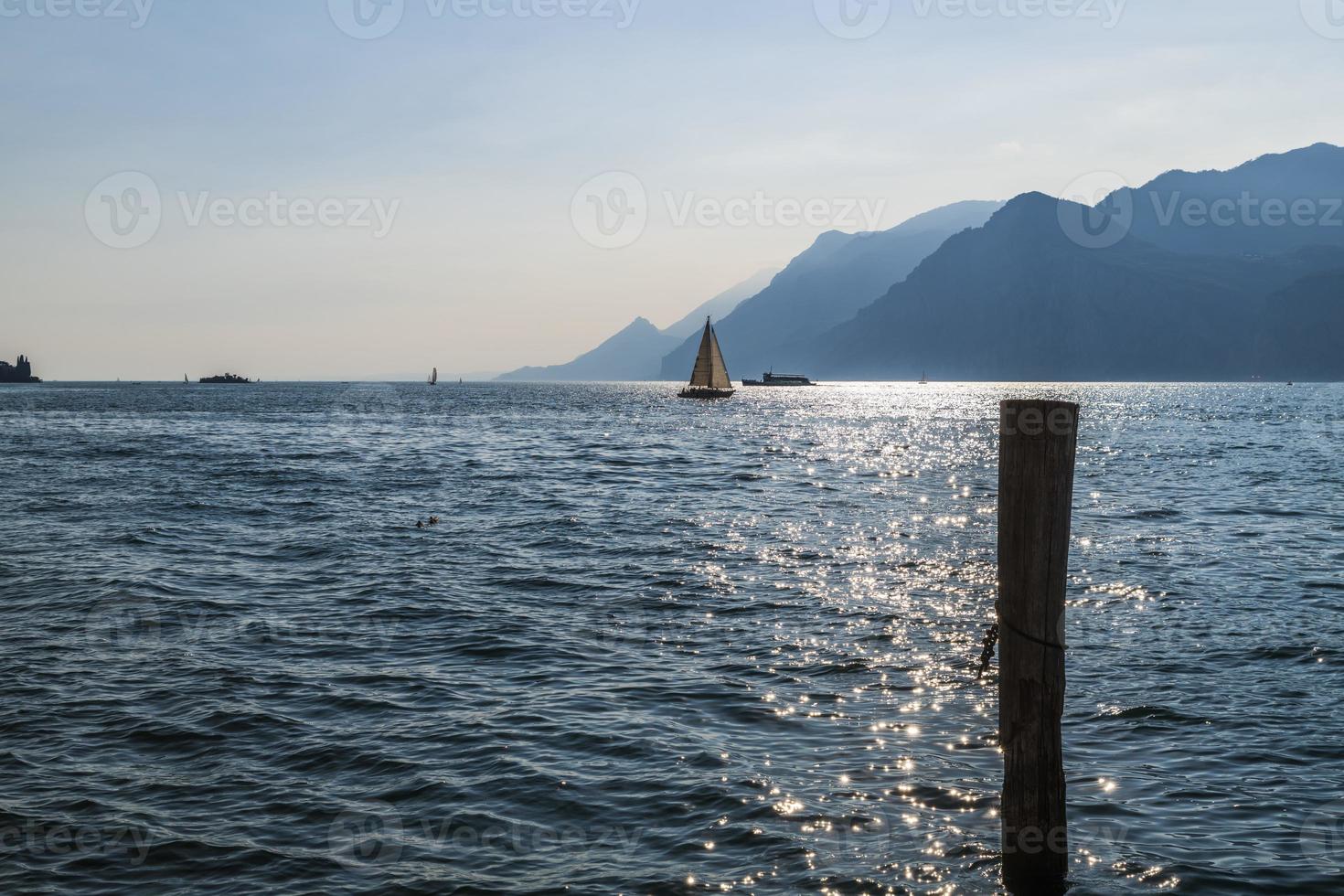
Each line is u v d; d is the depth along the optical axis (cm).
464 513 3119
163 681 1337
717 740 1122
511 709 1234
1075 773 1028
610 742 1116
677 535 2662
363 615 1731
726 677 1362
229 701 1256
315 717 1205
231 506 3275
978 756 1063
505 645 1530
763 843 877
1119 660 1434
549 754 1082
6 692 1282
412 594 1905
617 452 6100
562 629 1634
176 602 1828
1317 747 1093
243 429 8644
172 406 14325
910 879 815
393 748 1103
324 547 2456
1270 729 1149
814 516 3083
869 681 1336
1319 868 828
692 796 972
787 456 5791
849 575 2095
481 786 1001
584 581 2038
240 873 831
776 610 1767
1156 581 2016
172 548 2427
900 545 2498
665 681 1345
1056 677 766
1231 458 5556
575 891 802
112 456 5412
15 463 4925
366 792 991
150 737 1135
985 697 1266
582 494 3703
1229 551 2380
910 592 1916
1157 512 3152
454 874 830
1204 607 1773
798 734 1138
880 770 1030
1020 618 764
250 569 2164
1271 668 1391
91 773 1036
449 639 1570
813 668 1398
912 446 6794
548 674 1382
